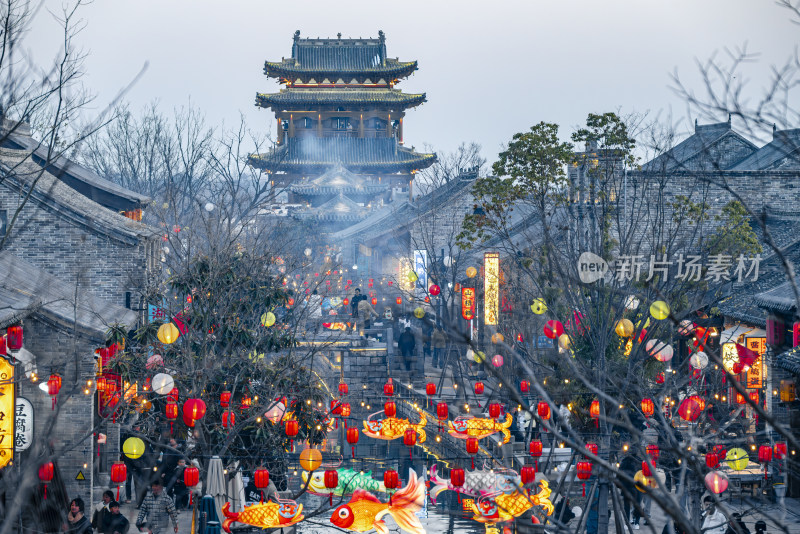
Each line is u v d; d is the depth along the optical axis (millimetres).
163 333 38156
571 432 17281
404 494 35562
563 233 45906
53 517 31547
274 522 33906
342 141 194375
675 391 39844
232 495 39781
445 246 89688
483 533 43062
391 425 43000
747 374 54438
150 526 37188
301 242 109875
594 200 44938
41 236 54188
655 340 39656
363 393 77250
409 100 199750
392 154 194000
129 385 43688
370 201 170125
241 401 43156
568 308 42719
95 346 41938
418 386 72438
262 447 42438
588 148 44562
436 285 68750
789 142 17234
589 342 39656
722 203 71562
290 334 46969
